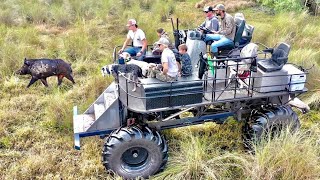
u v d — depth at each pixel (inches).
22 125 259.1
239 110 227.9
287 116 224.1
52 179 207.8
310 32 408.2
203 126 253.1
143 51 264.1
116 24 463.8
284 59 209.9
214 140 238.8
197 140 217.9
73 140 240.7
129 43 294.5
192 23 463.2
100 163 218.8
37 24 464.4
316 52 348.2
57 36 427.5
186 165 207.8
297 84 215.9
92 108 231.8
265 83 212.1
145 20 454.0
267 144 208.1
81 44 376.8
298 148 209.2
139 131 201.5
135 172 205.5
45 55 365.7
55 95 281.0
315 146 217.3
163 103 197.9
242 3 546.9
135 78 206.4
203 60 197.8
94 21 462.6
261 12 523.8
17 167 215.0
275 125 223.9
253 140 222.7
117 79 203.9
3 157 226.1
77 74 335.6
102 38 412.5
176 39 255.6
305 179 199.2
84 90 298.8
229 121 250.4
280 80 213.5
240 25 256.7
